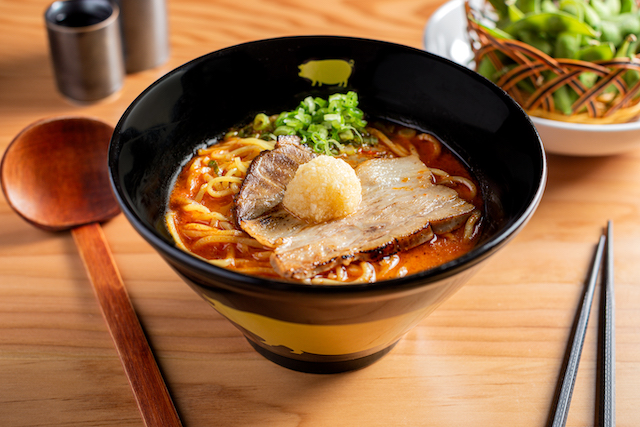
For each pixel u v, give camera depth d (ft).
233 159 1.55
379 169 1.51
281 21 2.18
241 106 1.57
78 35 1.82
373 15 2.20
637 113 1.78
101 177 1.66
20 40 2.11
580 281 1.55
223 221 1.46
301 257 1.33
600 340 1.44
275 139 1.59
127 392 1.36
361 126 1.57
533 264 1.58
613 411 1.32
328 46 1.54
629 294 1.52
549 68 1.69
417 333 1.45
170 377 1.38
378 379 1.38
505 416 1.33
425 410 1.34
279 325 1.21
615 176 1.78
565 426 1.31
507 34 1.83
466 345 1.44
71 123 1.63
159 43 2.01
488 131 1.45
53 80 1.99
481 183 1.47
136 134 1.37
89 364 1.40
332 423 1.32
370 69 1.56
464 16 2.05
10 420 1.32
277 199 1.45
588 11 1.81
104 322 1.47
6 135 1.81
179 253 1.14
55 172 1.63
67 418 1.32
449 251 1.39
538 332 1.46
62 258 1.58
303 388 1.37
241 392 1.36
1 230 1.63
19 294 1.51
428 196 1.44
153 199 1.41
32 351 1.41
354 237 1.37
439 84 1.51
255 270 1.37
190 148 1.53
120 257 1.58
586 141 1.68
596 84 1.70
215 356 1.41
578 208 1.70
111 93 1.94
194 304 1.50
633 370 1.40
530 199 1.22
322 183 1.38
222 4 2.26
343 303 1.11
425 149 1.55
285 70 1.56
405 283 1.10
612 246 1.59
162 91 1.42
